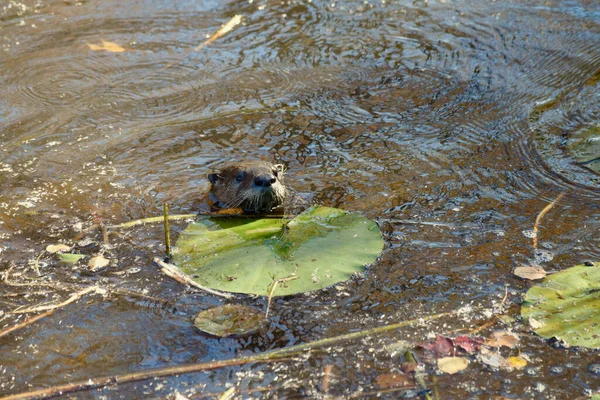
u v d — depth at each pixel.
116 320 1.98
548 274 2.05
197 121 2.67
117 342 1.93
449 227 2.21
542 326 1.92
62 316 1.99
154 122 2.68
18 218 2.26
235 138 2.59
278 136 2.60
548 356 1.88
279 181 2.35
